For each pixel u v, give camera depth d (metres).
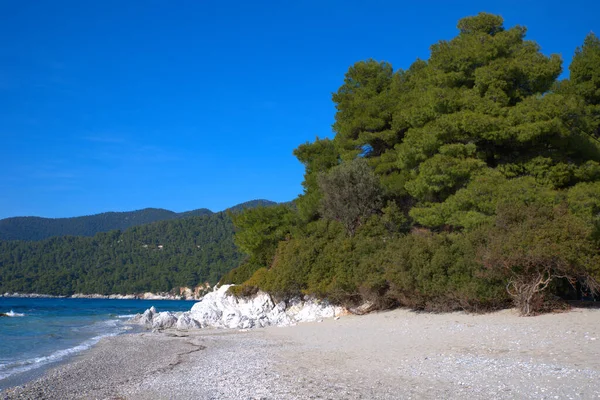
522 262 20.61
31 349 23.88
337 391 10.80
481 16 33.50
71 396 12.30
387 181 37.41
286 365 15.12
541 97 29.84
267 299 39.19
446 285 24.72
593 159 29.27
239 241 48.69
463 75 31.61
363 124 40.75
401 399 9.73
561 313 21.05
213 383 12.77
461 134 29.86
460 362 13.29
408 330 21.81
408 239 28.50
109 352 21.86
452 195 29.03
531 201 24.84
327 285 32.94
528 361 12.71
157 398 11.37
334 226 36.88
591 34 37.53
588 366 11.45
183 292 191.38
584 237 20.44
